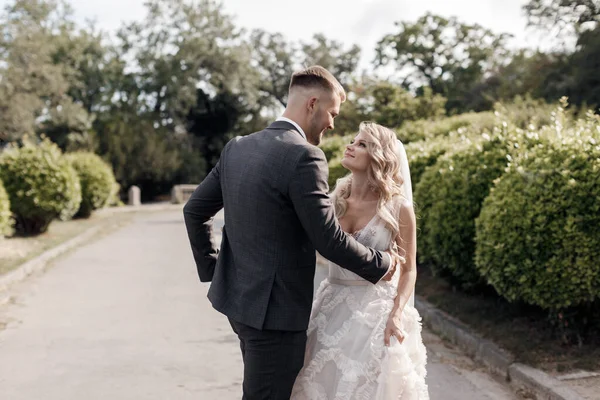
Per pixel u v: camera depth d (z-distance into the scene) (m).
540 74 27.05
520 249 4.86
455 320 6.02
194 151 46.50
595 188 4.69
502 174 5.91
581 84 23.39
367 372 2.70
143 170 39.41
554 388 4.09
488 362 4.97
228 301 2.59
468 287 6.82
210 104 49.53
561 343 4.99
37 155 13.90
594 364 4.51
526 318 5.75
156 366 4.94
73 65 45.88
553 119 6.12
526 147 5.96
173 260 11.12
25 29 37.19
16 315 6.67
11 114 33.28
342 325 2.79
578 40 24.28
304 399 2.76
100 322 6.40
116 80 46.09
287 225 2.51
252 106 50.34
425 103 23.61
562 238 4.68
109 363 5.01
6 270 8.88
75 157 20.11
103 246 13.27
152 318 6.59
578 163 4.84
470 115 14.46
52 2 43.50
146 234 16.20
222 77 47.44
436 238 6.74
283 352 2.53
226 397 4.26
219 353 5.32
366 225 2.88
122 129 39.94
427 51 45.34
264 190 2.49
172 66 46.19
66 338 5.76
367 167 2.91
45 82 37.75
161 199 41.91
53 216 14.21
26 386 4.45
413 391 2.76
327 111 2.67
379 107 24.53
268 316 2.49
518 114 12.35
